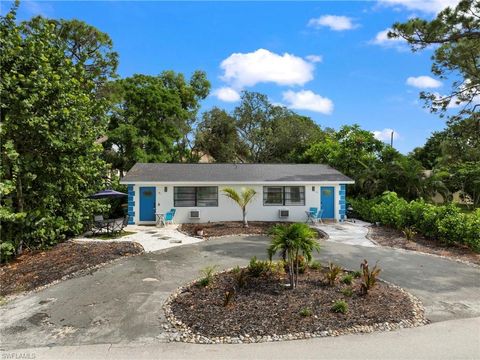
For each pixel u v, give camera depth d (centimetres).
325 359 493
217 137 3912
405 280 873
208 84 3575
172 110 2811
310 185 1936
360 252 1180
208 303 692
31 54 1067
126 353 516
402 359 490
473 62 1723
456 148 1902
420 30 1619
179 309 673
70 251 1137
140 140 2570
